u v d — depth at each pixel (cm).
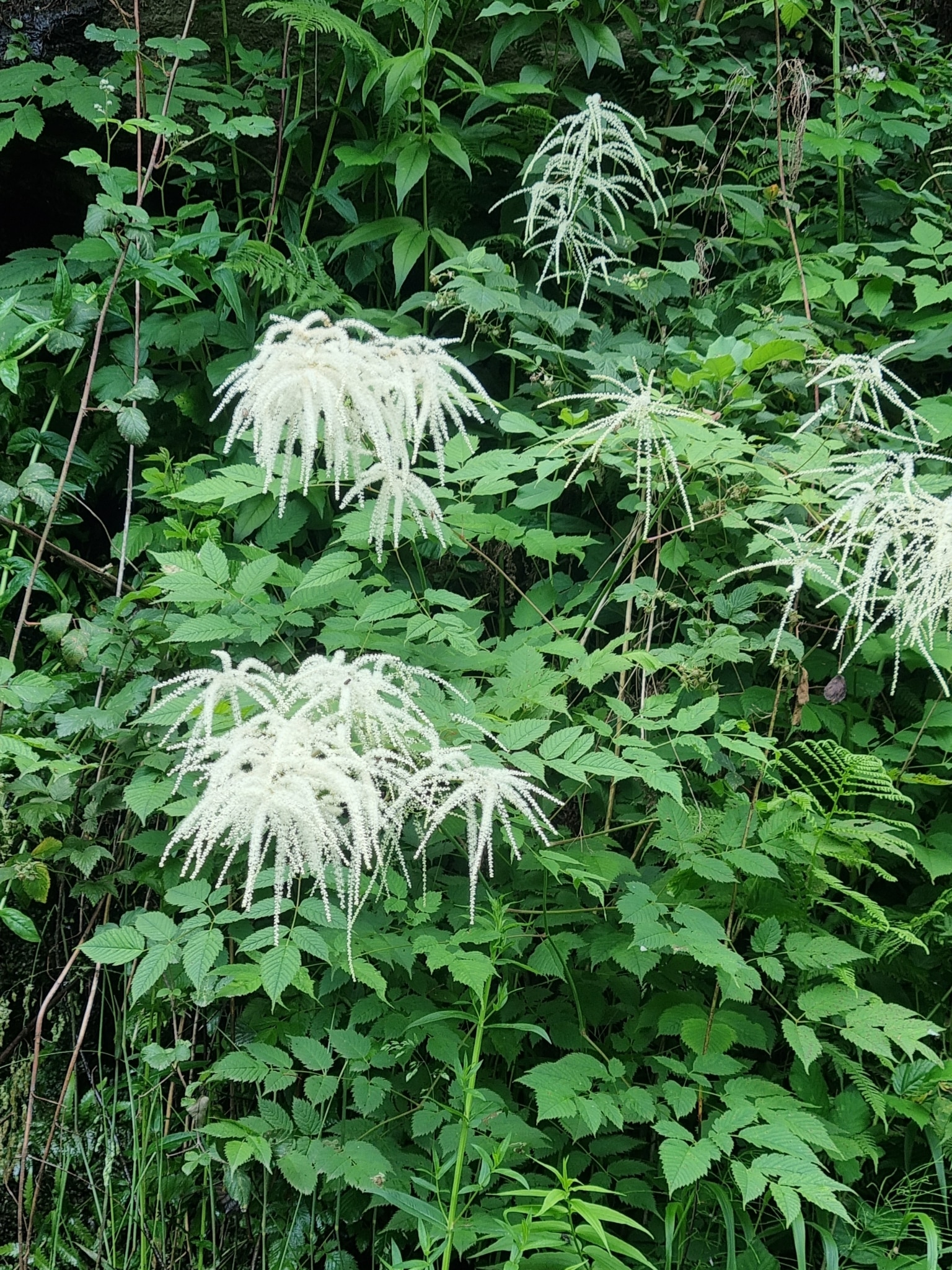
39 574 336
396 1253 226
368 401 211
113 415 367
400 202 383
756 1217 273
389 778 209
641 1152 285
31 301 362
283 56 405
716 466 307
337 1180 259
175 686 297
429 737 214
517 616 326
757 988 255
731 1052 301
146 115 388
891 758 312
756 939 261
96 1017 322
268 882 241
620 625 371
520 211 425
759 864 254
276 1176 285
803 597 332
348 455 238
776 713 320
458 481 300
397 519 233
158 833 276
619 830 325
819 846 271
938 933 306
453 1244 224
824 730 327
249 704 241
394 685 235
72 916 328
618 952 260
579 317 370
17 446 347
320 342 215
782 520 320
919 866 335
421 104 383
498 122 422
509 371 409
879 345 384
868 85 444
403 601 269
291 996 281
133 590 318
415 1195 253
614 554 372
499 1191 255
